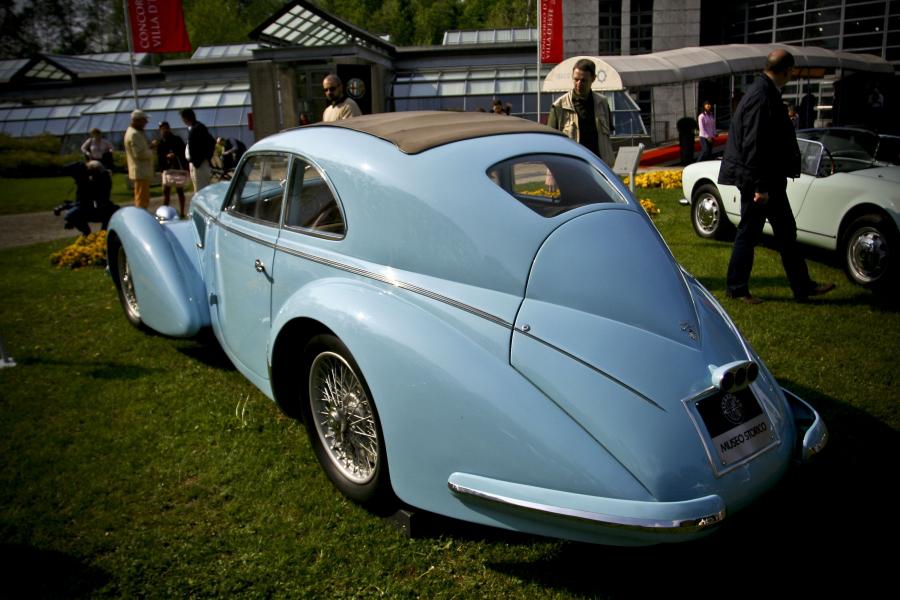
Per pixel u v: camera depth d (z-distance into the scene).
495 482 2.16
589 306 2.31
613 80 16.48
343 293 2.64
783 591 2.34
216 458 3.24
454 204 2.50
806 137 6.87
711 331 2.45
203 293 4.04
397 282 2.54
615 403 2.10
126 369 4.37
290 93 24.42
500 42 29.39
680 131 18.28
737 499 2.13
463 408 2.21
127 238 4.20
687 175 8.47
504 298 2.33
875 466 3.12
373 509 2.78
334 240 2.83
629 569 2.47
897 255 5.69
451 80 28.73
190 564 2.49
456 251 2.44
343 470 2.88
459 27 70.88
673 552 2.57
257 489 2.97
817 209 6.50
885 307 5.40
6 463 3.20
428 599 2.31
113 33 73.06
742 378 2.25
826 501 2.87
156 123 29.89
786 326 4.96
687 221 9.53
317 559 2.51
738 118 5.13
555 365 2.17
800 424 2.53
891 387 3.95
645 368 2.18
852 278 6.13
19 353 4.68
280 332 2.92
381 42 26.84
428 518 2.66
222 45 34.41
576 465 2.04
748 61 19.55
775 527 2.71
